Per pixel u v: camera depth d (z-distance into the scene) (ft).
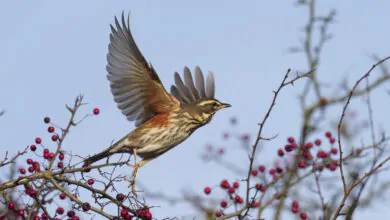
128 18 47.19
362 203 38.60
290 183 43.16
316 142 47.14
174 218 37.55
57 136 37.96
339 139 36.91
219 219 36.83
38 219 36.17
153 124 47.93
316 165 44.68
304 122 46.32
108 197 37.17
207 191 42.42
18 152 37.14
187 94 52.85
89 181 38.19
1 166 36.50
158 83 47.96
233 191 42.52
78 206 36.73
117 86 47.44
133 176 40.98
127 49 47.44
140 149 47.19
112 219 36.99
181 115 48.93
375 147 39.70
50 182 37.52
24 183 36.83
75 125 38.17
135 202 37.37
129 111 48.19
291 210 41.88
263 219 37.11
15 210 36.37
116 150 46.98
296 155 45.62
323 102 46.80
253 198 37.11
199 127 50.44
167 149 48.88
